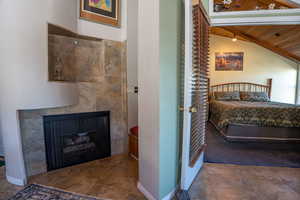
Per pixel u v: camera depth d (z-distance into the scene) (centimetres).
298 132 317
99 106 247
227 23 238
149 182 162
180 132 178
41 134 208
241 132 327
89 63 248
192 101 173
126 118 265
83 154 239
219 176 205
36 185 186
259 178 201
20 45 165
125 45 254
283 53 500
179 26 165
